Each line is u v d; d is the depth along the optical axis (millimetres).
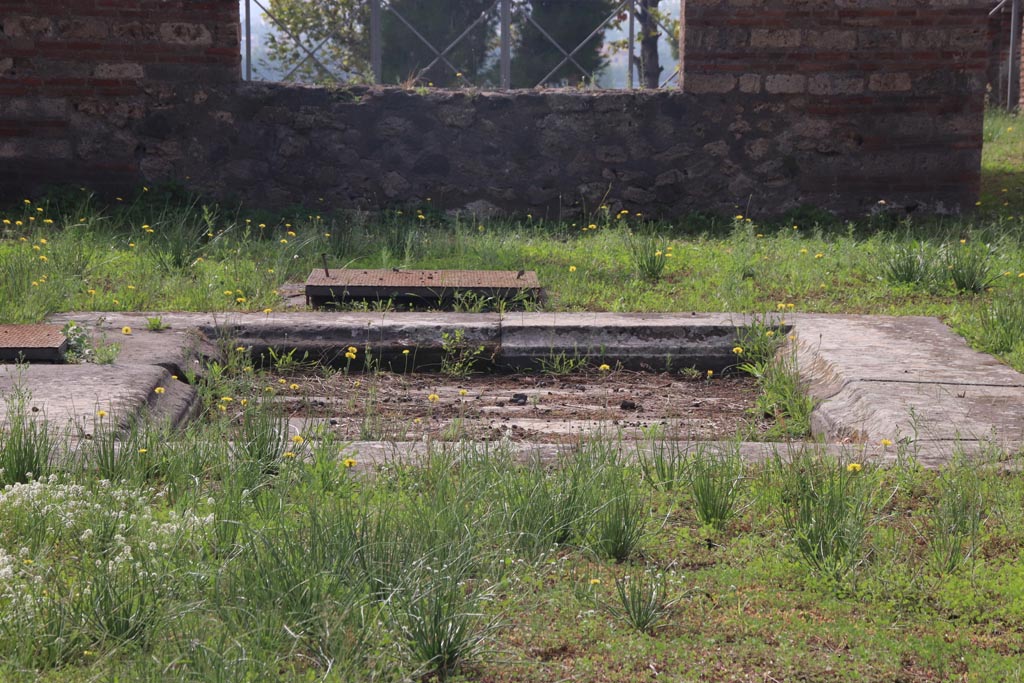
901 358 6500
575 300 8289
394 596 3211
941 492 4203
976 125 11914
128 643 2996
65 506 3816
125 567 3289
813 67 11828
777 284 8875
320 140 11938
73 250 9062
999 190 13320
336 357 7332
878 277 9008
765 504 4184
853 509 3885
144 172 11867
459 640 3029
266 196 11969
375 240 10562
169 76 11719
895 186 12031
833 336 7051
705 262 9680
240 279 8703
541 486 4031
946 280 8719
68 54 11617
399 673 2914
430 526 3688
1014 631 3242
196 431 5066
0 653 2916
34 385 5676
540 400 6613
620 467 4461
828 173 12023
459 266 9531
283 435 4961
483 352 7328
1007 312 7309
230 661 2799
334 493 4184
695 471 4434
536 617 3277
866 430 5340
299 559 3350
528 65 17266
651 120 11992
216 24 11648
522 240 10672
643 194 12125
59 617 3020
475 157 12070
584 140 12047
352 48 16891
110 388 5645
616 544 3771
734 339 7379
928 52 11781
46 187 11820
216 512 3875
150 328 7168
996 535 3857
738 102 11930
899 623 3291
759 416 6320
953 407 5477
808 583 3533
